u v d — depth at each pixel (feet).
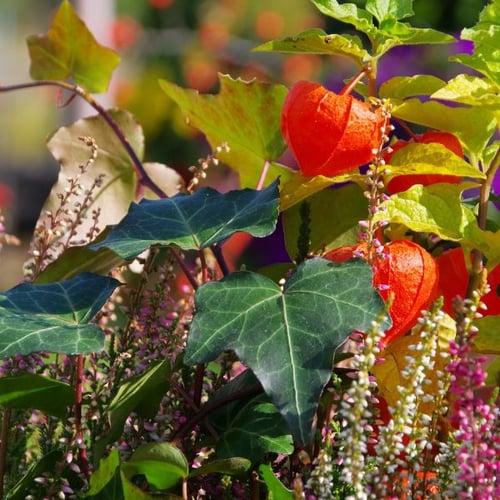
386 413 3.12
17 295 3.11
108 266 3.30
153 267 3.26
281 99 3.42
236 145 3.51
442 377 2.95
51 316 3.06
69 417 3.12
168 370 3.03
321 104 3.14
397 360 3.07
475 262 3.17
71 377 3.17
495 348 3.10
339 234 3.38
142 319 3.26
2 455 3.15
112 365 3.20
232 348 2.92
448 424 3.04
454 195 3.13
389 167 3.13
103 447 3.04
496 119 3.23
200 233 3.12
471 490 2.85
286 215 3.38
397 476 2.97
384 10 3.24
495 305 3.18
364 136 3.15
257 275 3.01
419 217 3.11
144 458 2.93
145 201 3.24
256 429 3.05
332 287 2.98
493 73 3.16
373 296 2.96
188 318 3.32
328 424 3.08
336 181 3.14
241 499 3.10
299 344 2.92
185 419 3.13
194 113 3.49
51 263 3.21
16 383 3.01
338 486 3.00
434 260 3.14
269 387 2.89
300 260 3.20
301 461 3.07
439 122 3.23
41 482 3.03
